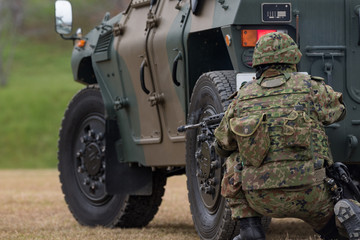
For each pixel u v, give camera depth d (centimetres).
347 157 1195
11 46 12575
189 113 1305
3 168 6669
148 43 1452
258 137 984
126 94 1581
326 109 1019
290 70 1035
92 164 1684
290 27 1184
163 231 1598
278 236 1446
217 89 1195
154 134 1494
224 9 1200
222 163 1170
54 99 8669
